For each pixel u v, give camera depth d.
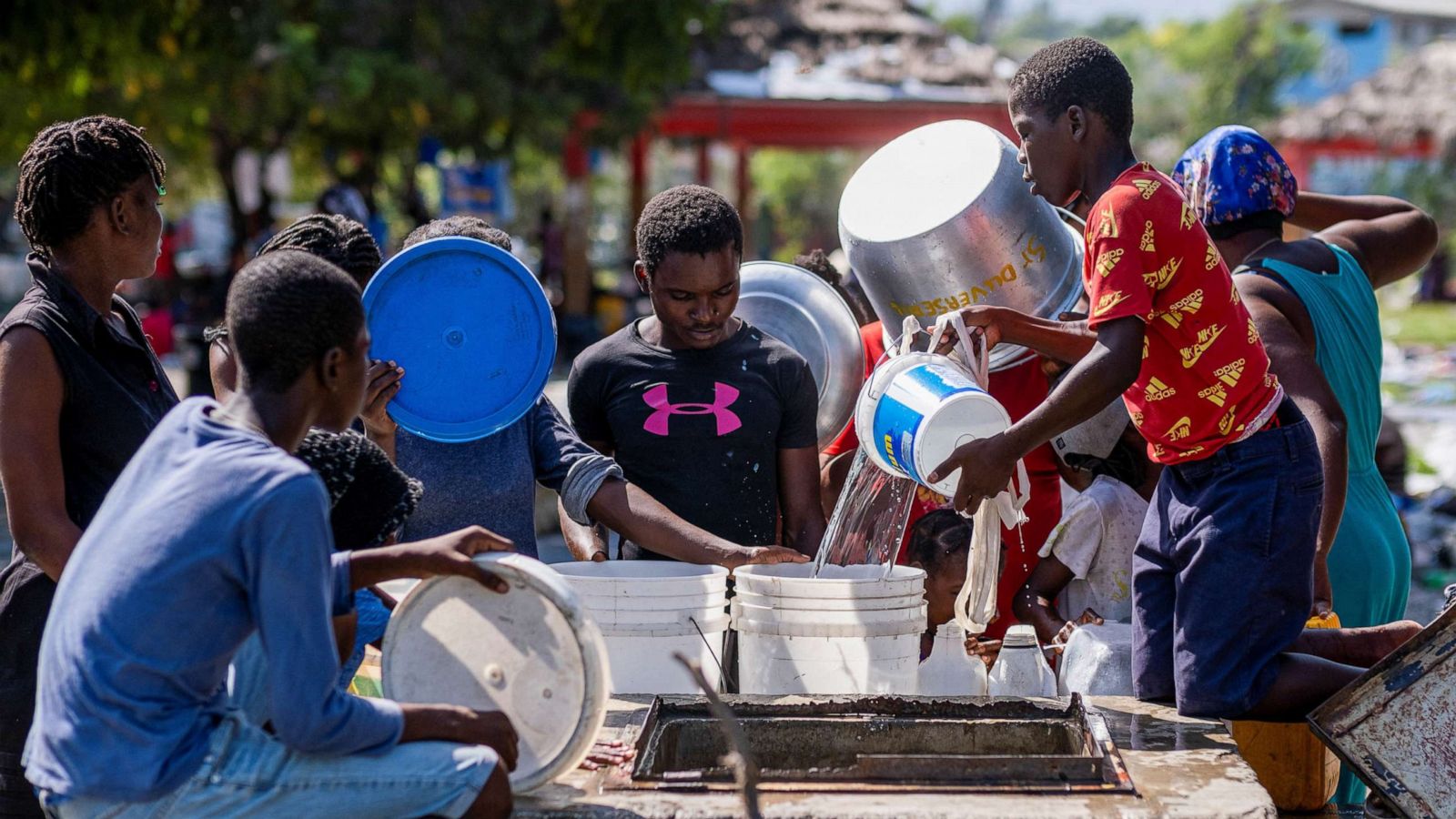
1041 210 4.26
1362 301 4.35
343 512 2.81
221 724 2.48
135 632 2.36
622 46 12.38
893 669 3.43
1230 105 37.78
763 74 15.66
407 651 2.77
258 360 2.48
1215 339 3.12
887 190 4.44
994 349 4.37
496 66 13.64
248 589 2.37
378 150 16.19
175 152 16.41
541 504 8.80
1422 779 3.08
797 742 3.17
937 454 3.27
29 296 3.14
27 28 8.54
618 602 3.35
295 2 11.66
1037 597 4.32
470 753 2.50
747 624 3.49
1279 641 3.22
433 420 3.64
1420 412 14.58
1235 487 3.20
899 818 2.58
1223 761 2.93
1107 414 4.25
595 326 18.56
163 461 2.47
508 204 16.31
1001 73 15.62
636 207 19.14
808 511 4.07
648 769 2.82
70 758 2.38
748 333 4.12
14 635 3.14
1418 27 47.12
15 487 2.98
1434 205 32.06
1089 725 3.03
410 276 3.61
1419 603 7.75
